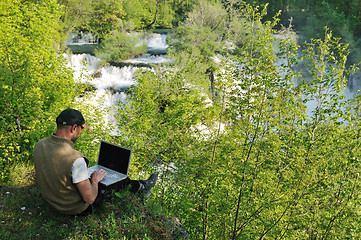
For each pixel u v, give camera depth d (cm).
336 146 675
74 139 358
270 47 604
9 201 427
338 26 4419
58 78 721
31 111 618
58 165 338
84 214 386
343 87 680
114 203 422
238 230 622
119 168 429
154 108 1027
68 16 3584
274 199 574
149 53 3591
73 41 3953
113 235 358
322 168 622
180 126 765
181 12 5838
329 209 599
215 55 3162
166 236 396
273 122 611
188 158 679
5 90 566
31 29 736
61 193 351
